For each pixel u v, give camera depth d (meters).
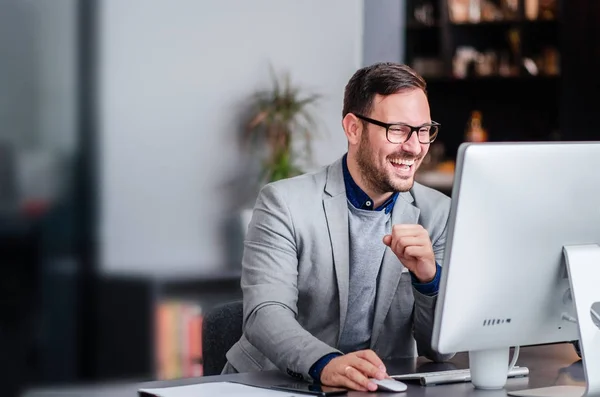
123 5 5.57
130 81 5.61
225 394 2.04
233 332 2.73
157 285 5.35
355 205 2.62
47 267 5.43
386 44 6.39
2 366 5.34
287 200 2.59
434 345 1.99
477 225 1.95
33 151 5.41
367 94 2.51
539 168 1.97
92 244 5.52
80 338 5.45
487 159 1.93
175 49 5.70
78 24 5.49
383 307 2.63
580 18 7.24
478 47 7.66
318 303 2.60
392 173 2.51
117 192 5.59
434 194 2.76
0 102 5.34
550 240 2.01
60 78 5.46
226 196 5.84
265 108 5.86
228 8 5.80
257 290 2.47
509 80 7.62
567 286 2.07
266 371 2.38
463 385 2.16
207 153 5.79
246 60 5.86
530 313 2.04
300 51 5.98
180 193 5.73
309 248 2.58
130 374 5.40
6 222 5.37
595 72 7.23
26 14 5.38
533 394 2.04
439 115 7.71
